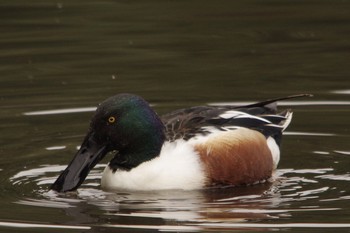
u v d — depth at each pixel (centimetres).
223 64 1802
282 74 1725
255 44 1927
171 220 1088
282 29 2023
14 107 1575
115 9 2192
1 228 1059
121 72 1759
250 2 2238
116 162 1241
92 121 1229
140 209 1133
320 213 1100
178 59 1839
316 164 1320
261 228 1049
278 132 1329
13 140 1423
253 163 1255
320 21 2069
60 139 1428
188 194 1203
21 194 1200
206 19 2106
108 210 1131
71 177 1211
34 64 1822
